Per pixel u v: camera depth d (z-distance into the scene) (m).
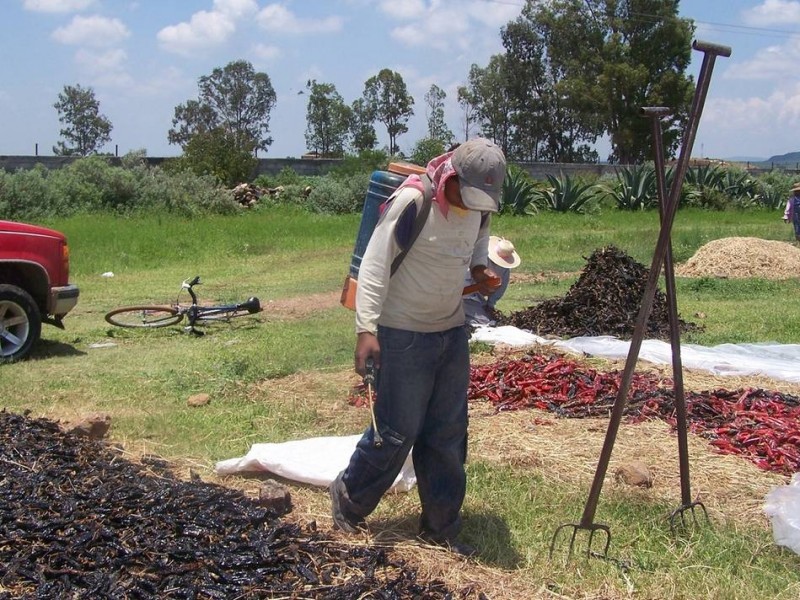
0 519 4.14
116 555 3.81
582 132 74.94
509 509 4.82
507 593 3.88
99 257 17.69
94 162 30.55
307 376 7.96
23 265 9.01
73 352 9.35
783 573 4.18
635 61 63.50
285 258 18.81
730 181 41.16
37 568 3.72
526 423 6.37
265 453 5.30
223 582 3.64
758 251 16.75
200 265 17.75
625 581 4.03
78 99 84.06
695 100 3.92
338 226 25.59
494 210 3.71
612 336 9.87
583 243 21.28
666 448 5.81
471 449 5.79
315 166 43.12
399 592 3.66
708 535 4.50
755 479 5.31
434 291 3.92
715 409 6.55
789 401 6.86
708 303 12.75
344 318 11.31
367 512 4.30
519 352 8.55
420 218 3.81
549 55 68.44
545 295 13.61
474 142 3.76
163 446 5.92
